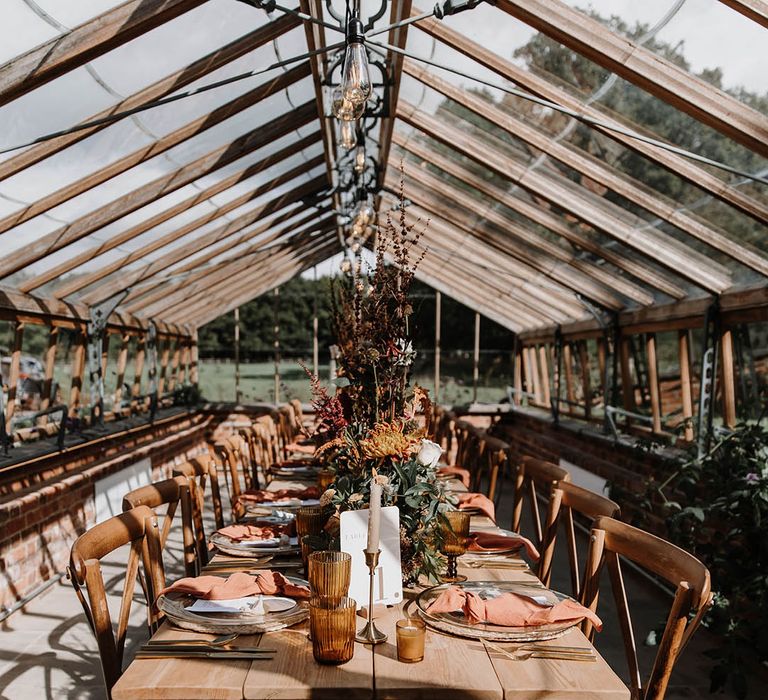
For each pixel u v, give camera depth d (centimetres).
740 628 348
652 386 594
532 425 912
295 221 772
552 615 200
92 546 214
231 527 291
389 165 597
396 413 256
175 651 183
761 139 308
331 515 249
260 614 203
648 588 483
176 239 578
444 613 207
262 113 435
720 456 398
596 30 305
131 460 692
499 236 629
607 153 391
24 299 505
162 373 965
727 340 457
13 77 274
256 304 1079
